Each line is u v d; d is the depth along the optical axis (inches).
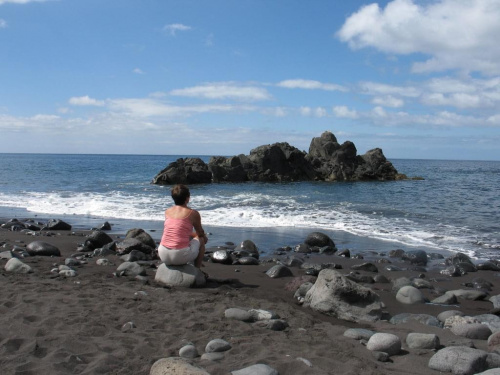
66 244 433.7
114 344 167.2
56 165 2682.1
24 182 1299.2
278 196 993.5
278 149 1763.0
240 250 409.1
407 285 303.4
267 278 314.0
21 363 144.0
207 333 187.5
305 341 182.5
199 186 1376.7
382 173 1875.0
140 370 145.7
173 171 1487.5
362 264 364.2
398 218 669.3
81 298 227.0
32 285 249.1
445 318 232.1
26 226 537.0
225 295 252.8
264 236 526.3
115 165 2901.1
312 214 698.8
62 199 869.8
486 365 159.0
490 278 348.8
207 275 297.0
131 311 211.2
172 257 278.1
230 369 150.3
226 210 727.1
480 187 1338.6
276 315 214.1
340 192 1141.1
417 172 2635.3
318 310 233.5
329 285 237.1
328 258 413.1
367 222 629.6
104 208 746.8
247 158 1766.7
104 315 202.1
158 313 211.2
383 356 169.6
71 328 181.9
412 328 211.0
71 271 285.9
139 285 264.4
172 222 282.4
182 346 169.8
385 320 228.8
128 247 385.1
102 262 333.4
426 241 503.5
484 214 716.0
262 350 168.7
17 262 290.0
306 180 1777.8
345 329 203.9
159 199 893.8
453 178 1943.9
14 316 192.4
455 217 680.4
